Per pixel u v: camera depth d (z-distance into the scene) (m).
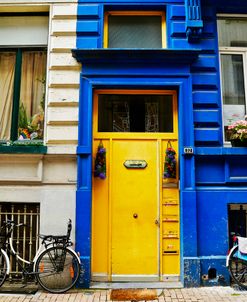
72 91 5.76
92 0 6.00
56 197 5.55
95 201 5.69
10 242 5.26
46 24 6.20
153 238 5.67
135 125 5.95
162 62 5.75
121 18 6.23
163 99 6.02
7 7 6.04
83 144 5.61
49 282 5.23
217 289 5.26
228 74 6.18
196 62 5.85
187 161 5.60
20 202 5.64
